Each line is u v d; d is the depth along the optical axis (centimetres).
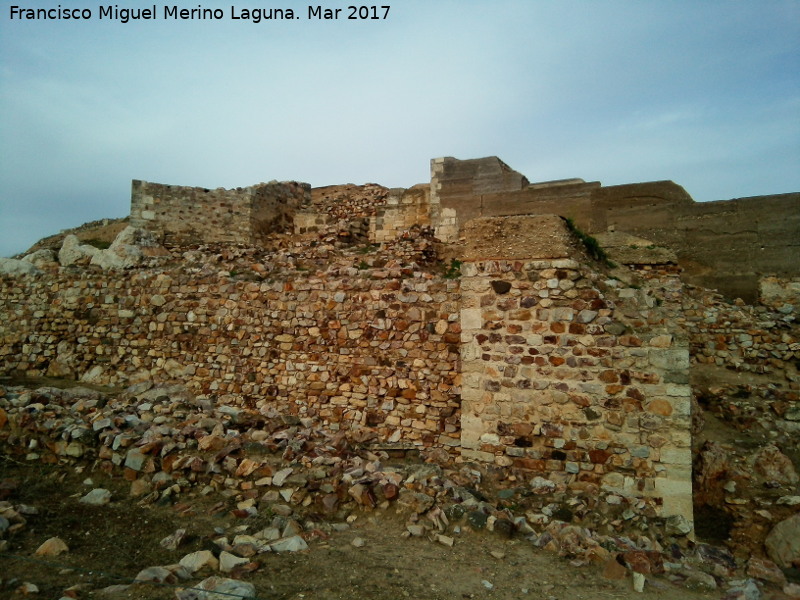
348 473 580
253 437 666
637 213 1156
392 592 397
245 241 1562
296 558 440
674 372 574
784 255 1048
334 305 857
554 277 632
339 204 1797
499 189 1255
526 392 632
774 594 472
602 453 592
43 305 1141
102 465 590
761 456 719
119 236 1390
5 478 566
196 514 516
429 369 776
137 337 1034
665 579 464
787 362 902
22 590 362
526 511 566
